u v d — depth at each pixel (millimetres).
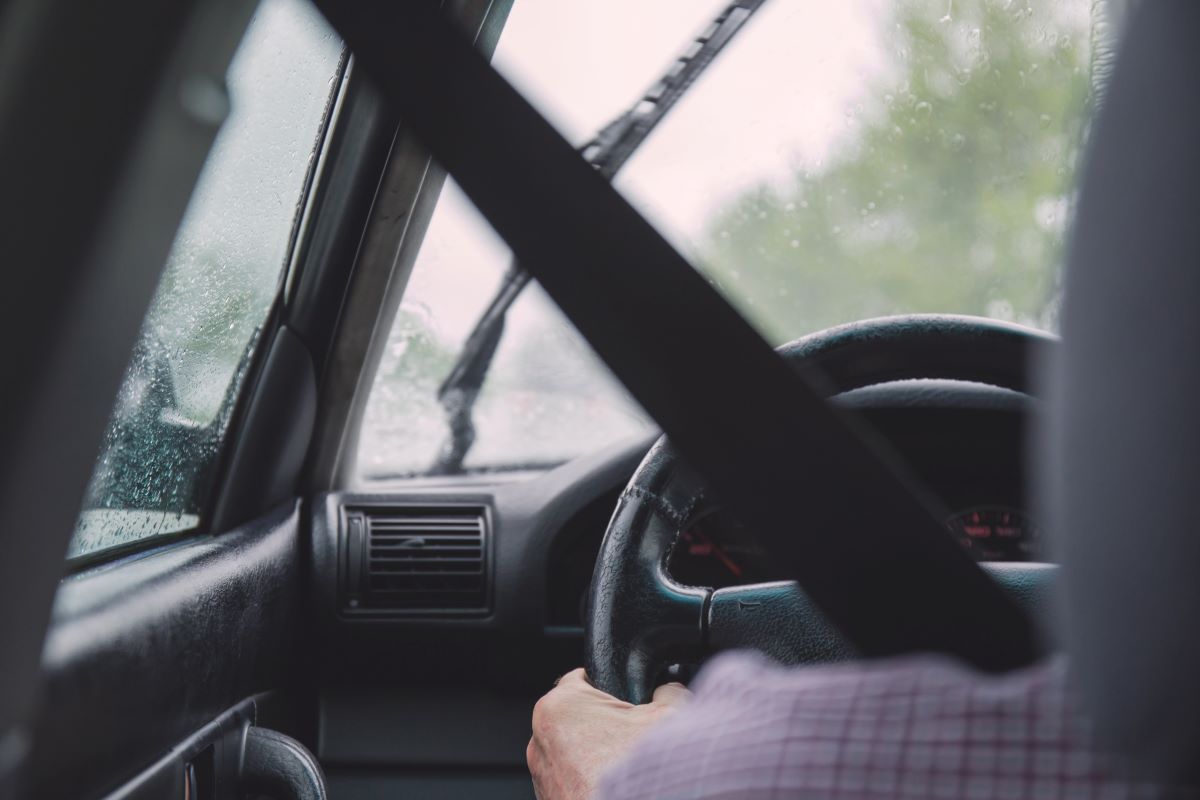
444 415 2232
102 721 821
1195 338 279
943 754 335
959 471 1888
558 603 2078
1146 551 286
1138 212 289
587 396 2268
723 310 466
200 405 1425
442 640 2033
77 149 415
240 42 439
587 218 466
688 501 1132
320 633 2004
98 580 946
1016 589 1024
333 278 1732
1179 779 296
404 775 2023
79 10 411
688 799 361
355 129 1593
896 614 465
